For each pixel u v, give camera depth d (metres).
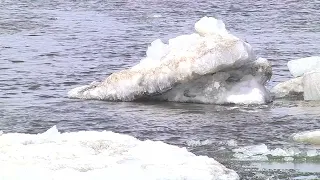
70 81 49.34
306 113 39.34
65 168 27.06
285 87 43.69
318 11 101.38
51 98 43.53
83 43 69.62
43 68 54.34
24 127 36.50
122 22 90.19
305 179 28.20
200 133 35.28
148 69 42.12
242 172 28.92
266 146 32.41
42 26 84.31
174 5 111.44
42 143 30.44
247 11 103.12
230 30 81.12
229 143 33.31
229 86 41.94
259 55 60.41
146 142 30.81
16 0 117.56
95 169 27.02
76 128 36.38
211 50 40.62
